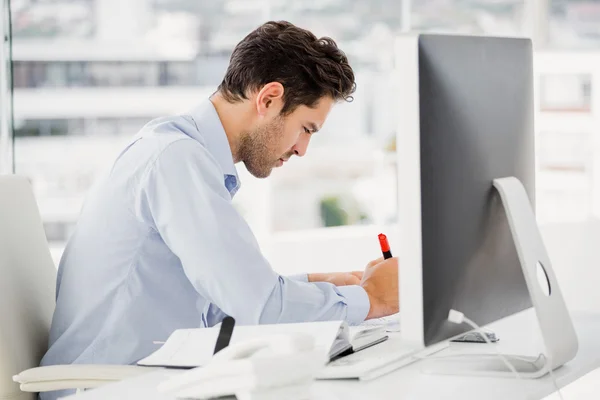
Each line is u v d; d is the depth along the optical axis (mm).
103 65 5820
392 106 6090
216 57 5992
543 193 5629
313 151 6176
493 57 1683
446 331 1567
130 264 2137
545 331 1649
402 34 1458
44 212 5727
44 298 2250
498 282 1715
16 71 5609
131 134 5918
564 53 5688
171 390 1441
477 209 1620
